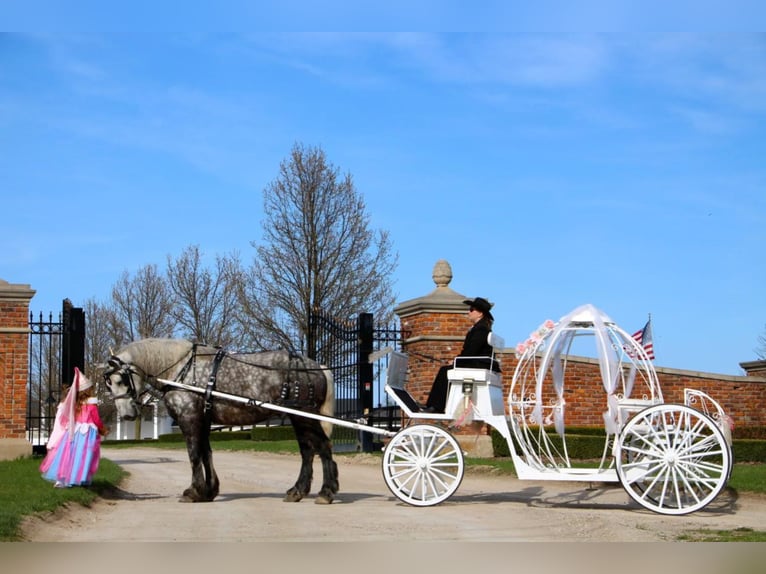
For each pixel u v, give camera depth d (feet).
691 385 71.31
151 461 76.18
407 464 40.22
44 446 67.00
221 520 34.53
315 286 109.70
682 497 40.52
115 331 154.61
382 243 114.73
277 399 41.37
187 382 41.55
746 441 59.26
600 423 68.95
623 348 41.11
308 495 45.24
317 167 112.47
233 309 141.90
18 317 64.59
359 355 68.33
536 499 43.62
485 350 41.60
